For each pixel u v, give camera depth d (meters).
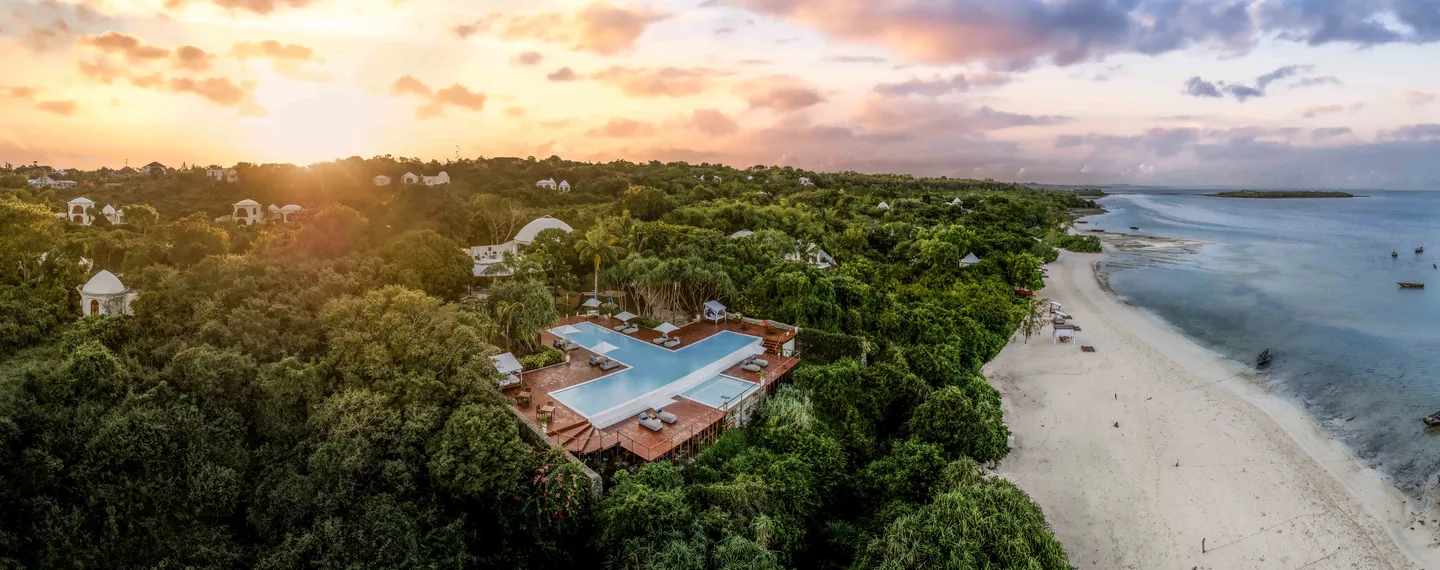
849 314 59.97
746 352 51.78
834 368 44.78
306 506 25.73
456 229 91.81
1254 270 118.88
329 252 53.44
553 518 28.92
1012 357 64.44
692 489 31.16
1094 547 35.38
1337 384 57.53
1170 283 105.81
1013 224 130.25
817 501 34.59
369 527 25.47
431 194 94.38
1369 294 96.62
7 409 24.55
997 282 81.56
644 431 36.84
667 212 112.50
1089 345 68.62
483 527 29.20
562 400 40.81
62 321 37.41
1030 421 49.75
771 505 31.44
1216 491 40.25
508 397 40.03
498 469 28.33
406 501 27.28
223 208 122.81
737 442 39.44
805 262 80.31
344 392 29.75
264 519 25.55
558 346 51.38
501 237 94.88
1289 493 40.03
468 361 33.91
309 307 37.34
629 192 117.56
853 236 103.25
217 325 32.28
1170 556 34.72
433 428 29.97
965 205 178.62
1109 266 123.88
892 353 51.19
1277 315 83.31
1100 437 47.12
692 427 37.41
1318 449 45.38
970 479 33.12
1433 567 33.53
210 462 26.31
